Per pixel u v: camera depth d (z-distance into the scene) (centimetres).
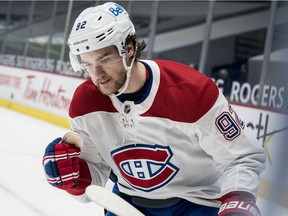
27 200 334
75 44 120
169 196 144
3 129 696
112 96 133
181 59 1234
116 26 120
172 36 1257
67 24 1013
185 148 136
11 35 1402
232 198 119
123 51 121
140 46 129
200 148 138
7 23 1284
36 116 930
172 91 128
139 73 128
